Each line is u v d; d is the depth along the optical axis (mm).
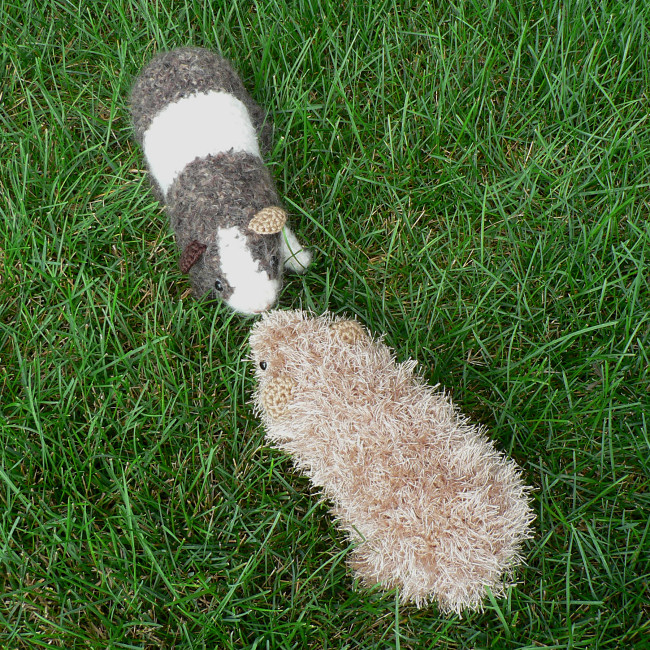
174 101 824
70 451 751
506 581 704
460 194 887
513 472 691
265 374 708
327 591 741
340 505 703
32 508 735
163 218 871
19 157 904
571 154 919
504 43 973
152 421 784
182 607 711
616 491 767
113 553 725
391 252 867
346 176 878
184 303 843
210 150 792
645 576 728
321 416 676
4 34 958
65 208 875
